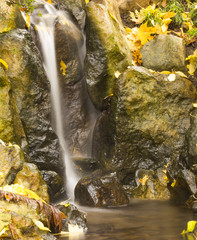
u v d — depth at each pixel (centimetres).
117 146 529
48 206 318
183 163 507
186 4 672
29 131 475
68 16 611
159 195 488
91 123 582
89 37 554
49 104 507
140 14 637
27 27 531
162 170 519
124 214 398
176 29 649
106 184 446
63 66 571
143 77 532
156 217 383
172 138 539
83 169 535
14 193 306
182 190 461
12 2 479
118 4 680
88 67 553
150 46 588
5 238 272
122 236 310
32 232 284
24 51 475
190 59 578
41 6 583
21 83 473
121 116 527
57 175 464
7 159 369
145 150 537
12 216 282
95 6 550
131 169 536
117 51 545
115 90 531
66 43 571
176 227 339
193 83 579
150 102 535
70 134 571
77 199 455
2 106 416
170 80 542
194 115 514
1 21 478
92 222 362
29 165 390
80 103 581
